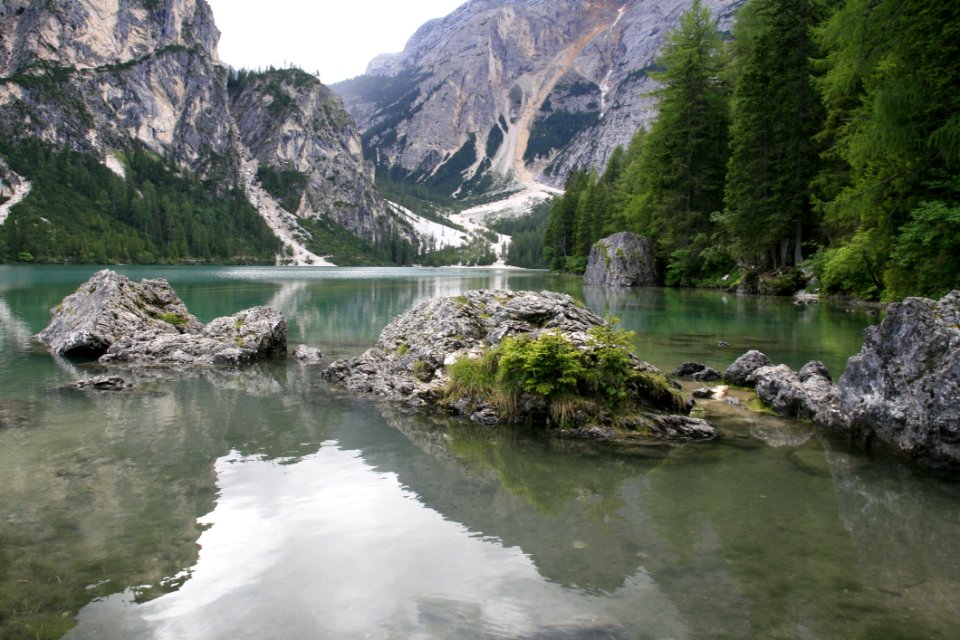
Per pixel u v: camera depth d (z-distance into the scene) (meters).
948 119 15.12
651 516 6.13
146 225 163.62
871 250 22.56
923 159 17.50
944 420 7.60
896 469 7.69
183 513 6.08
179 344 16.67
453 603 4.41
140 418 10.09
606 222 74.19
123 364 15.52
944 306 8.42
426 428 9.77
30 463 7.62
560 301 14.36
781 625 4.14
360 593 4.55
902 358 8.40
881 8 15.51
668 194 48.28
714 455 8.33
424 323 15.06
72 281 55.78
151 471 7.40
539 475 7.47
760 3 40.38
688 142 46.84
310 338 21.06
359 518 6.03
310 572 4.88
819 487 7.03
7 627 4.04
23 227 135.00
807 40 34.22
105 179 190.00
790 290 36.75
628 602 4.44
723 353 16.72
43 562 4.98
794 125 35.12
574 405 9.81
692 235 48.12
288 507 6.30
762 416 10.46
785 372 11.30
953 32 14.67
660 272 54.09
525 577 4.82
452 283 65.56
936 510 6.32
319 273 113.69
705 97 46.44
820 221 34.97
